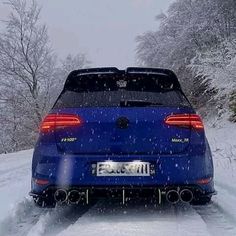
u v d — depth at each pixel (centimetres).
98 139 369
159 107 378
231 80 1573
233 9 2147
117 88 397
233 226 358
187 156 363
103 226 352
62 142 372
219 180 572
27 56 2412
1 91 2364
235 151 971
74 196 374
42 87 2450
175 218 382
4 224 360
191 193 362
